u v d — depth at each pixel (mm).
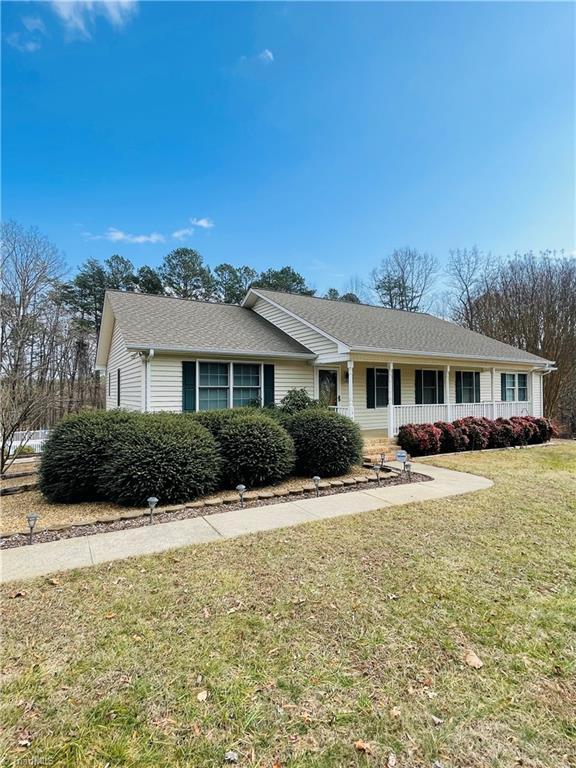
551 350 21156
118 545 4281
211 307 13328
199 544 4285
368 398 12875
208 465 6246
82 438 6375
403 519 5082
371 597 3129
